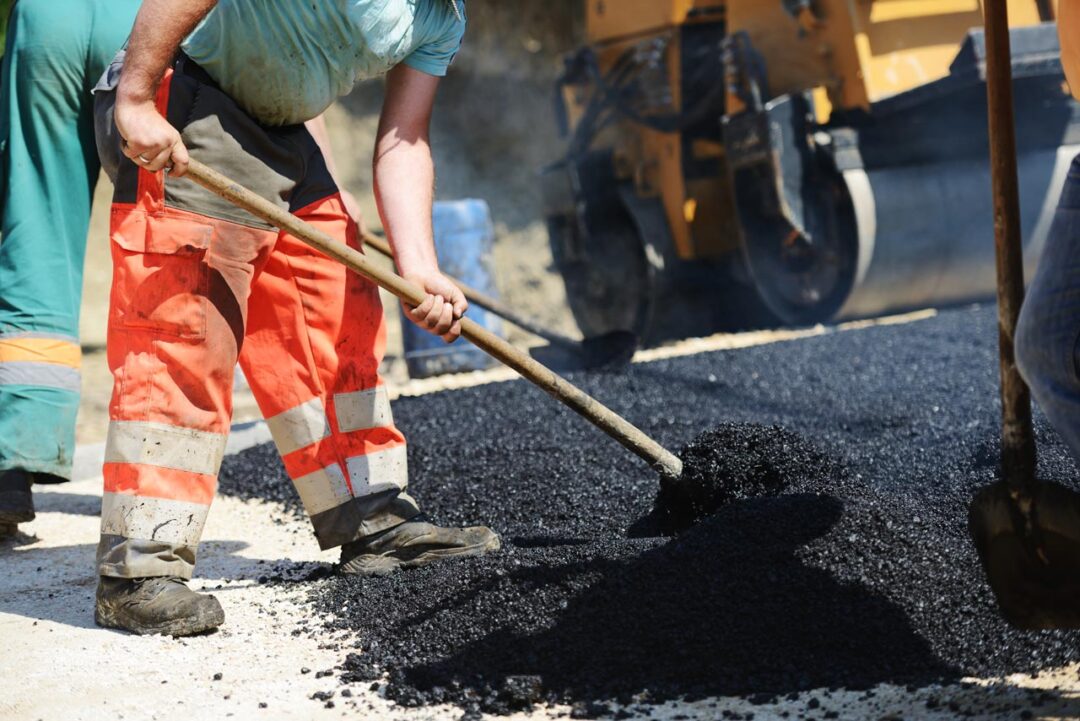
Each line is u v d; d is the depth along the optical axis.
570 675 3.14
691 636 3.19
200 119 3.76
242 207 3.68
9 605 4.22
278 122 3.94
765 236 10.09
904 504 3.98
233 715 3.08
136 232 3.74
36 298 5.04
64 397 5.07
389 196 4.07
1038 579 2.81
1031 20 9.34
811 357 7.92
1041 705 2.79
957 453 5.04
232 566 4.70
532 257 17.36
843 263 9.57
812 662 3.09
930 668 3.05
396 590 3.86
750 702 2.94
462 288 8.02
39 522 5.59
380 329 4.25
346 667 3.36
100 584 3.84
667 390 7.27
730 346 9.55
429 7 3.92
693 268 10.99
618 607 3.33
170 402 3.78
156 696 3.24
